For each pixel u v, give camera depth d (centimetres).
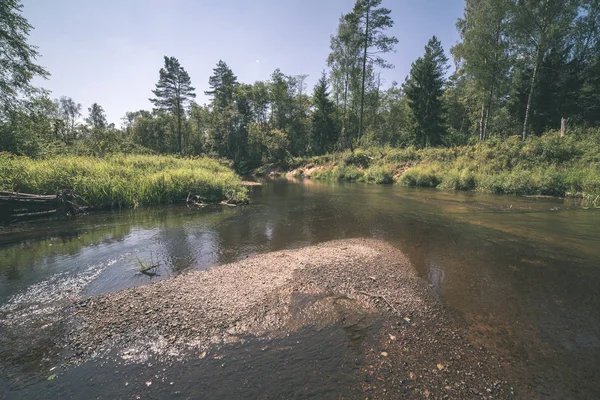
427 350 310
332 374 275
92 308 387
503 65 2347
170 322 355
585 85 2395
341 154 3247
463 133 3600
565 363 292
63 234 732
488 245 665
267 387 260
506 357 300
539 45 2067
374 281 476
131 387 261
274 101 4928
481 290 448
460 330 346
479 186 1691
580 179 1348
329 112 4112
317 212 1082
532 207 1119
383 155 2778
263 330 342
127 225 836
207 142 4406
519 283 471
